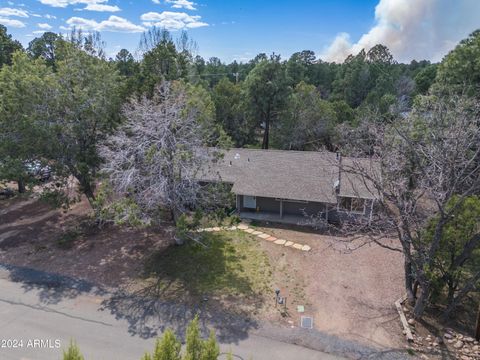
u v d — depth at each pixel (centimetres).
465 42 2641
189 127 1717
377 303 1438
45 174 2036
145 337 1229
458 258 1310
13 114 1891
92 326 1285
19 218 2333
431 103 1831
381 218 1387
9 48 3750
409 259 1256
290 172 2434
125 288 1538
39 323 1298
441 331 1271
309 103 3950
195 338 727
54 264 1738
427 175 1173
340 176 2230
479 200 1338
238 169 2528
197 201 1770
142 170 1658
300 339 1223
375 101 4603
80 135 1981
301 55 7488
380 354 1155
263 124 4581
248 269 1695
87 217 2330
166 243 1955
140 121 1731
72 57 2050
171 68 2797
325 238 2048
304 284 1574
